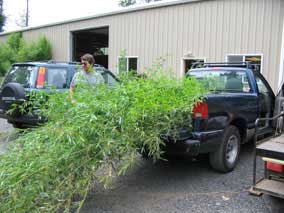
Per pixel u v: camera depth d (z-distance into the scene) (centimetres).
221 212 363
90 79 468
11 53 2092
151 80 408
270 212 363
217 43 1106
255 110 558
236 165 521
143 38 1348
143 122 352
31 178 289
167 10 1249
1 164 306
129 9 1382
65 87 682
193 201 391
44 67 667
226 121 475
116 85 385
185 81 437
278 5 955
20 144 340
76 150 305
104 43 2073
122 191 422
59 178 297
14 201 282
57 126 326
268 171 370
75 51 1858
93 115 316
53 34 1920
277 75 969
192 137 425
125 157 335
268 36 983
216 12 1100
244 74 579
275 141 398
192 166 525
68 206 296
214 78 558
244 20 1033
